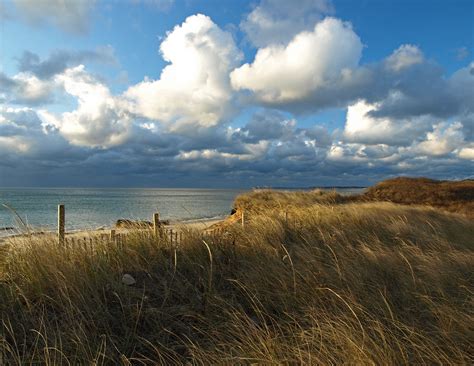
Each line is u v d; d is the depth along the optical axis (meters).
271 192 20.80
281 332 3.34
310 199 19.62
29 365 2.85
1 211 39.34
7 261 4.32
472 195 31.36
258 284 4.39
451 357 3.08
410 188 33.50
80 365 2.82
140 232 5.46
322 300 4.08
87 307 3.45
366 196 31.64
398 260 5.59
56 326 3.28
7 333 3.17
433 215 14.19
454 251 6.44
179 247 5.36
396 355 3.01
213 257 5.21
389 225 8.98
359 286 4.37
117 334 3.43
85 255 4.43
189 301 4.12
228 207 60.72
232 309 3.78
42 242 4.49
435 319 3.84
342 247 6.07
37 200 81.31
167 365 2.98
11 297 3.59
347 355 2.91
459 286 4.57
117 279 4.19
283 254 5.66
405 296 4.33
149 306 3.81
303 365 2.83
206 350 3.15
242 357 2.94
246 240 6.25
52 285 3.77
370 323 3.50
